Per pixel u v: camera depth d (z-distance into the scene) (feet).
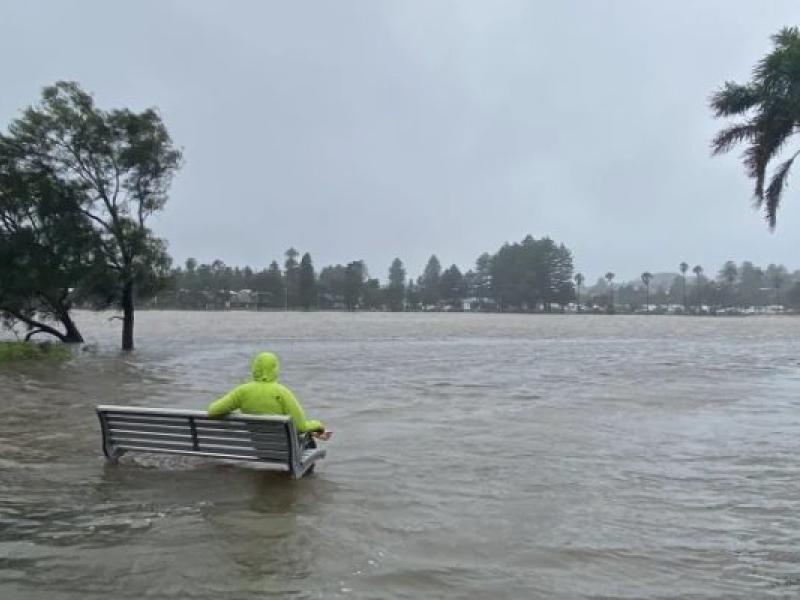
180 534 18.56
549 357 92.99
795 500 22.77
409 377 63.77
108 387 53.26
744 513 21.29
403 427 36.24
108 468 25.88
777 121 80.12
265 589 15.05
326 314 492.13
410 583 15.52
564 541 18.54
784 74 77.10
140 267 96.84
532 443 32.07
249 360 81.35
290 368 72.95
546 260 587.27
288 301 576.61
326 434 26.37
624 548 18.06
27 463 26.71
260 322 275.18
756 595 15.17
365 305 621.31
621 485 24.53
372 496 22.59
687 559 17.33
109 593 14.80
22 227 94.07
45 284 93.40
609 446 31.50
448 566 16.60
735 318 486.79
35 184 92.63
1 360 77.56
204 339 137.08
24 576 15.66
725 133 86.17
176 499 21.90
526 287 584.81
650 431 35.47
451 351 104.73
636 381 61.05
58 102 93.15
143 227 98.68
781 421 38.86
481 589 15.26
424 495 22.88
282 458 24.11
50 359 80.43
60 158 94.89
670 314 631.15
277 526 19.30
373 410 42.45
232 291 590.96
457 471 26.35
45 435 32.96
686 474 26.23
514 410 42.73
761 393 52.11
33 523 19.45
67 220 93.04
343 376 64.39
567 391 53.06
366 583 15.46
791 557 17.54
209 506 21.18
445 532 19.12
